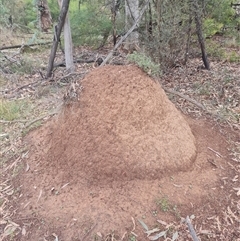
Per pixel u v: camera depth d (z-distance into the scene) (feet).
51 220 8.74
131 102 9.70
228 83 17.06
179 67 19.67
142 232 8.23
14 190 10.05
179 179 9.47
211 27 24.11
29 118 14.39
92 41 26.63
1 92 17.80
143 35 18.12
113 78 9.96
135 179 9.30
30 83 18.52
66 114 10.37
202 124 12.67
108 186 9.25
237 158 10.86
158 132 9.78
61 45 24.59
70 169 9.87
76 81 10.48
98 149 9.51
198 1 17.98
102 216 8.55
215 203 9.07
